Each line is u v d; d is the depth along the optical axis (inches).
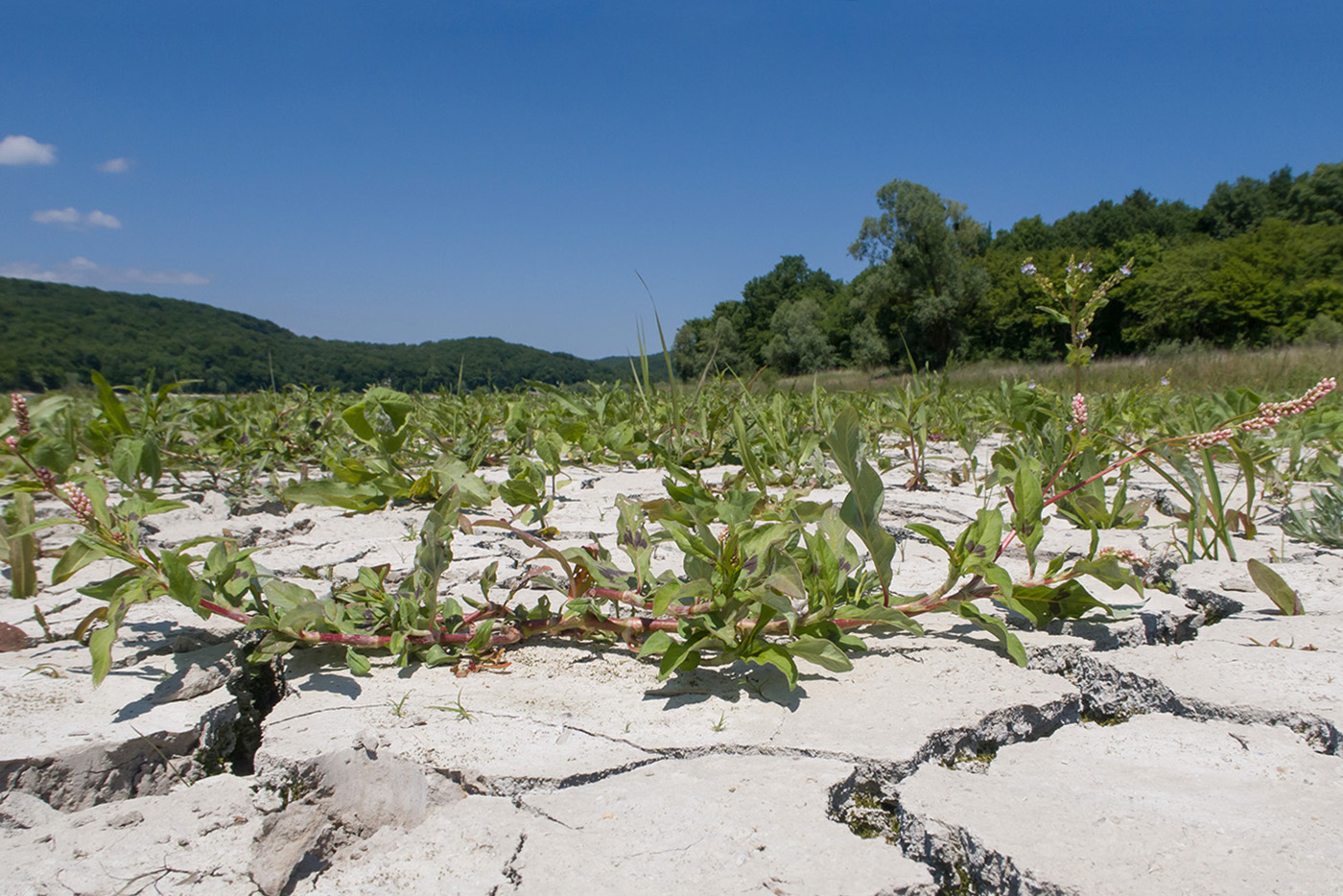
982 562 65.2
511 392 272.1
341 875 42.8
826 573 64.2
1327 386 68.3
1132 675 62.2
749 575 61.5
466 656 66.8
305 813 47.2
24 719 54.9
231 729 59.9
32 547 82.5
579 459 171.2
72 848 43.8
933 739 52.6
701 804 45.7
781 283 2807.6
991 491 133.3
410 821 49.3
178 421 161.9
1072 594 70.8
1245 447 141.0
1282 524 108.7
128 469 114.0
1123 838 42.3
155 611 76.5
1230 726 55.5
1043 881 39.0
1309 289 1417.3
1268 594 75.9
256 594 67.9
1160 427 179.5
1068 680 63.4
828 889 38.6
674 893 38.6
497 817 45.9
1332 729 53.6
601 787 48.3
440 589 86.5
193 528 113.2
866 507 64.9
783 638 65.0
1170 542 98.5
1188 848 41.3
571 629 71.0
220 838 45.0
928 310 1688.0
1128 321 1697.8
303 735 53.6
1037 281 128.2
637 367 202.8
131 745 52.8
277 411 200.2
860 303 1777.8
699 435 171.3
